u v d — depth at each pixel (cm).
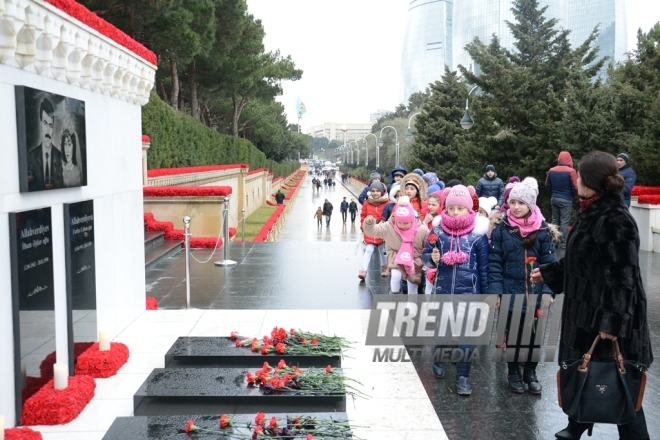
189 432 414
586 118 1986
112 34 591
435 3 16975
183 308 796
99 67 571
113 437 407
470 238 538
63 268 511
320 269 1110
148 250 1262
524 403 498
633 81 2225
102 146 607
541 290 530
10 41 412
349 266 1145
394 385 530
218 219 1546
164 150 2552
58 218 502
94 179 585
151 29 2514
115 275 650
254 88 4781
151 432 414
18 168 435
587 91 2069
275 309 789
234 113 5253
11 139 426
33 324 452
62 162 498
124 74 638
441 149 3759
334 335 640
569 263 381
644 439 379
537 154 2338
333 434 417
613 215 361
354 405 488
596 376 359
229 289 925
